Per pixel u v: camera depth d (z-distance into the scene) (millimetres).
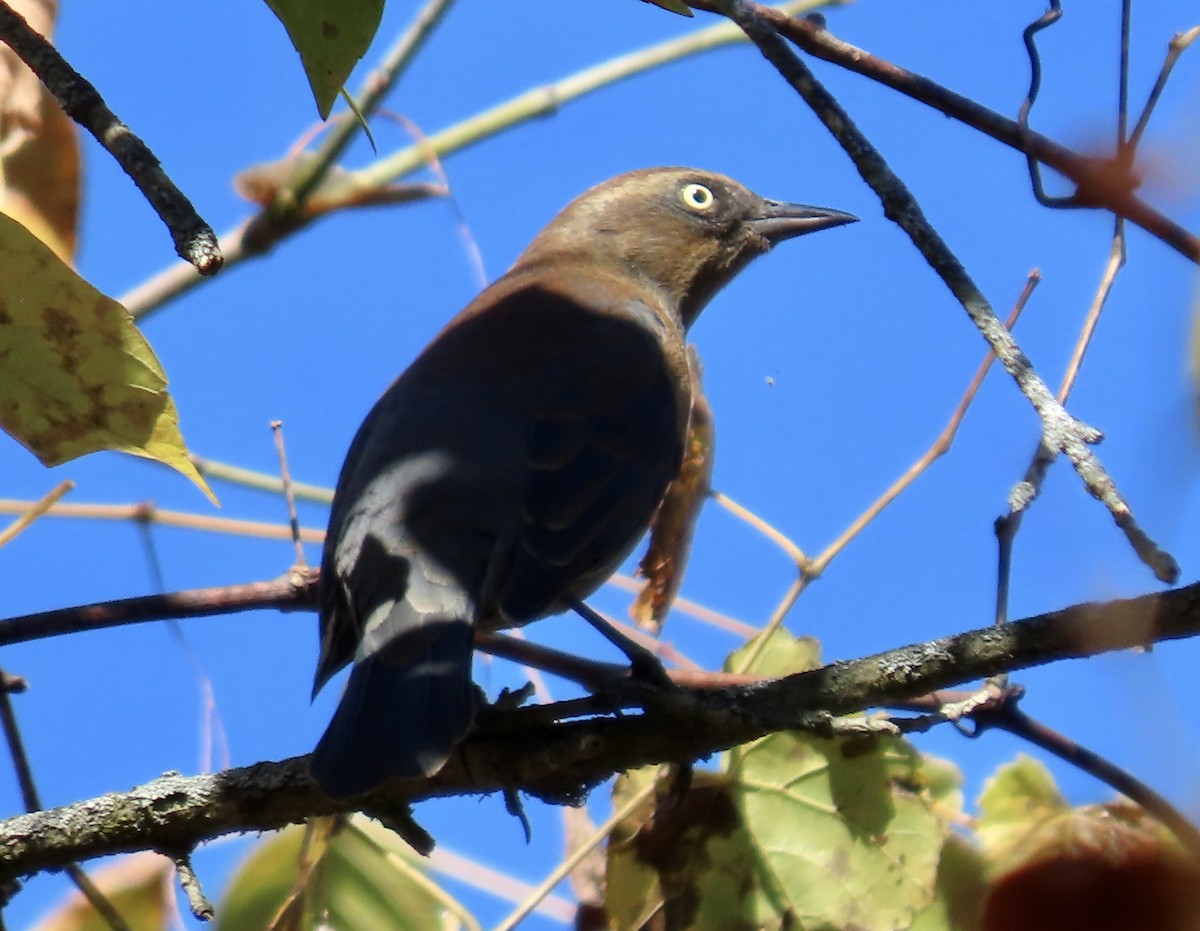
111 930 8352
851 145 7223
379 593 9297
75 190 9812
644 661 9211
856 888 9133
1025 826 9023
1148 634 6859
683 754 7734
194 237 6379
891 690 7371
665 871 9336
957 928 9102
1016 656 7148
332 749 7883
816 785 9320
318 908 9477
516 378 10625
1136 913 8273
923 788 9234
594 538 9883
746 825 9352
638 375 10984
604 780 7988
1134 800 8359
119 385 7305
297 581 9727
